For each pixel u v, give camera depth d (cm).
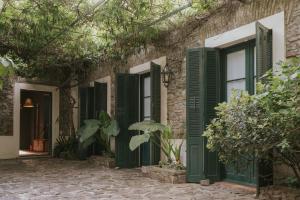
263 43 472
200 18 630
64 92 1150
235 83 577
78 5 679
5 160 1016
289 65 382
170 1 658
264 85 396
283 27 475
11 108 1070
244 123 377
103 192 521
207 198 467
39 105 1356
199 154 580
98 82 970
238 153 405
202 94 579
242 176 552
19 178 667
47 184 597
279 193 435
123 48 839
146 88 829
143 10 669
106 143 896
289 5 470
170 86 708
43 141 1303
